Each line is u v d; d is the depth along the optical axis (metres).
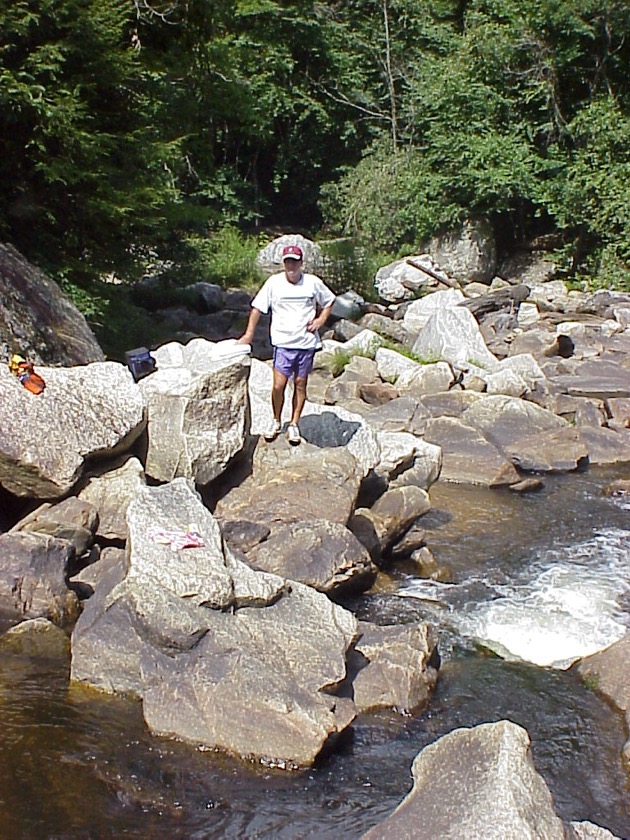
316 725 5.29
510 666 6.51
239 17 32.19
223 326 19.05
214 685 5.49
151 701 5.51
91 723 5.48
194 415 8.30
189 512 6.56
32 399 7.72
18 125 12.61
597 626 7.23
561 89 28.58
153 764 5.14
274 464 8.73
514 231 29.36
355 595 7.57
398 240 30.16
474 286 25.66
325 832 4.71
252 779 5.08
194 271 22.20
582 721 5.83
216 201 33.44
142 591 5.88
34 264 12.76
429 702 5.96
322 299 8.81
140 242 14.98
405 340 18.19
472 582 8.03
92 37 12.94
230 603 5.94
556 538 9.20
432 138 29.30
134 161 14.29
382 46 35.97
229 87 18.72
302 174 36.91
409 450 10.05
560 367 16.48
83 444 7.68
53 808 4.76
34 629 6.39
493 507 10.07
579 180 26.84
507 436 12.05
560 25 27.52
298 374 8.79
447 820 4.07
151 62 16.25
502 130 28.72
